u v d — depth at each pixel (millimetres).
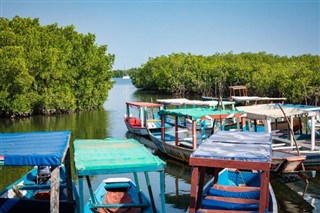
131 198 13047
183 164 21078
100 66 51469
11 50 39750
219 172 14289
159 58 97938
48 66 44094
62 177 14938
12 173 19219
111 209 12039
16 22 46094
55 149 8953
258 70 60969
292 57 88750
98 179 18062
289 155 17609
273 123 27344
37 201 10820
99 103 53062
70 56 49500
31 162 8266
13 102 41906
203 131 23609
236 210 10664
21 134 11375
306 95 43438
